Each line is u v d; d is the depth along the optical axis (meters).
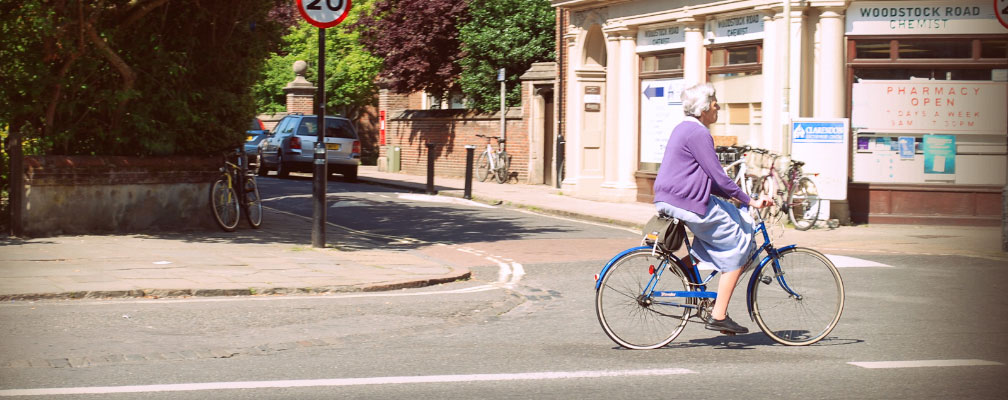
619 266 6.94
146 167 13.25
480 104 28.11
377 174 30.31
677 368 6.29
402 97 32.47
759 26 17.12
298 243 12.98
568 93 22.30
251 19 13.85
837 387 5.77
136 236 12.77
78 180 12.66
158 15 13.13
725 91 18.23
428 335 7.46
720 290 6.88
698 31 18.67
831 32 16.28
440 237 14.70
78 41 12.12
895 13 16.22
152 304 8.52
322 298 9.12
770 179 15.88
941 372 6.19
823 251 13.02
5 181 12.91
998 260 12.09
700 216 6.68
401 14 29.06
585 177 21.98
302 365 6.32
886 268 11.30
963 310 8.57
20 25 11.99
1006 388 5.75
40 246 11.53
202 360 6.45
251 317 8.02
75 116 13.00
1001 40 16.03
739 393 5.62
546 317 8.36
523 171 26.12
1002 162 16.25
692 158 6.67
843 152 15.87
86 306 8.34
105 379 5.84
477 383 5.83
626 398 5.49
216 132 13.89
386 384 5.78
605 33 21.09
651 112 20.23
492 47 27.33
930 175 16.42
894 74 16.34
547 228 16.08
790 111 16.39
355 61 36.31
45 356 6.45
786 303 7.11
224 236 13.32
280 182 24.70
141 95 12.90
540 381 5.90
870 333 7.54
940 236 14.81
